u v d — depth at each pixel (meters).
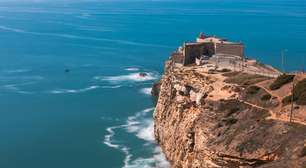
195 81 100.62
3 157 109.00
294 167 59.50
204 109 85.25
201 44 124.50
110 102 154.62
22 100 158.62
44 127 129.88
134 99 157.88
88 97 161.75
